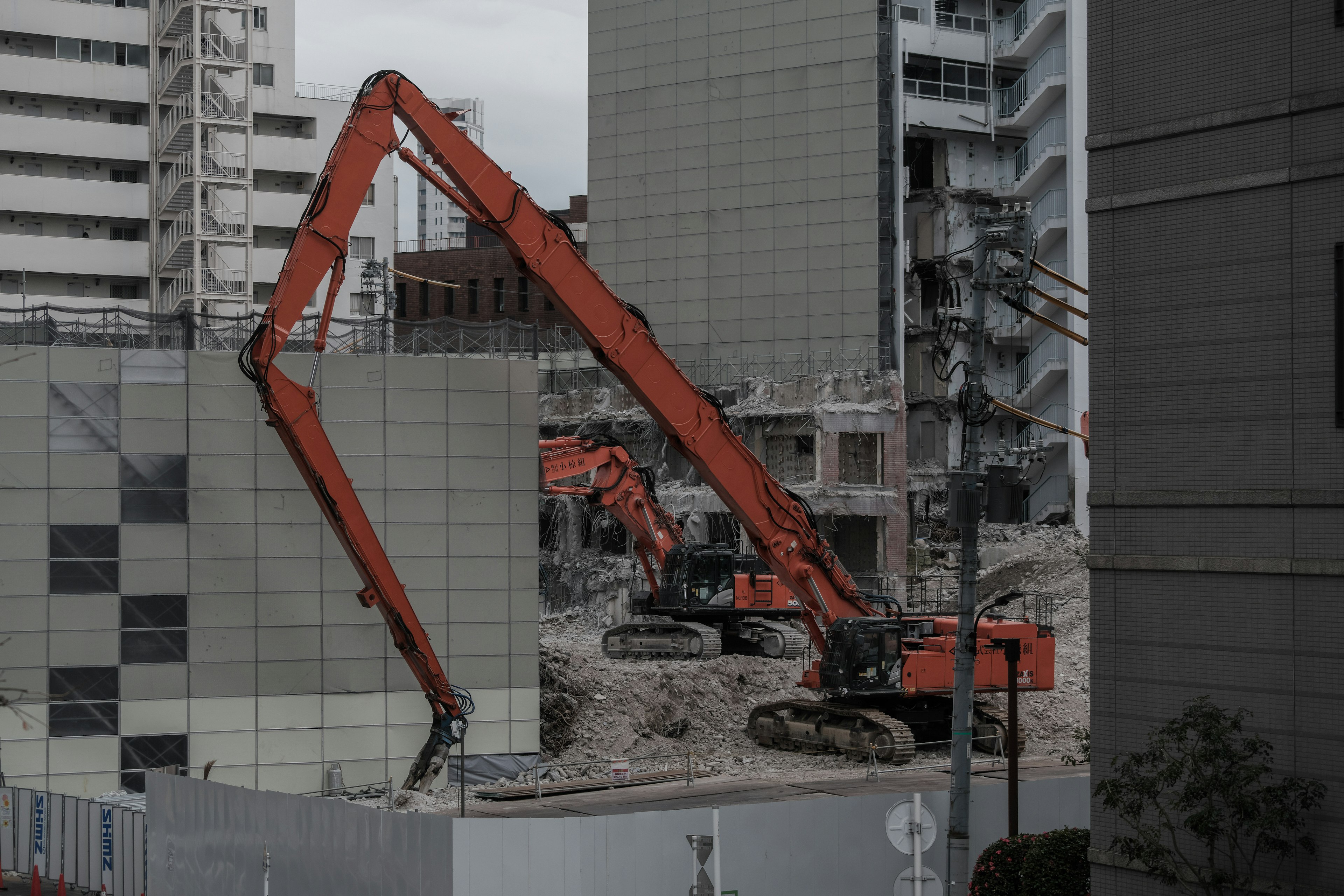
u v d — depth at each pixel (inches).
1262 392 883.4
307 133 4259.4
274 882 1143.6
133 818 1286.9
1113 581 952.9
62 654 1694.1
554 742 1935.3
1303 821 842.8
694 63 3666.3
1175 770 850.8
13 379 1686.8
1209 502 901.2
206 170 3878.0
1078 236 3457.2
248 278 3826.3
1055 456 3533.5
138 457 1720.0
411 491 1798.7
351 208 1546.5
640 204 3725.4
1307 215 865.5
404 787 1659.7
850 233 3486.7
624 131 3752.5
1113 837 943.0
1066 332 1258.6
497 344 2133.4
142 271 4008.4
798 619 2588.6
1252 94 892.6
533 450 1840.6
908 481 3585.1
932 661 1878.7
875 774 1717.5
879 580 3201.3
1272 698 867.4
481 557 1818.4
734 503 1846.7
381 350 1904.5
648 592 2632.9
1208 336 910.4
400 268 4598.9
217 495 1740.9
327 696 1766.7
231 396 1748.3
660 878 1053.8
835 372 3373.5
